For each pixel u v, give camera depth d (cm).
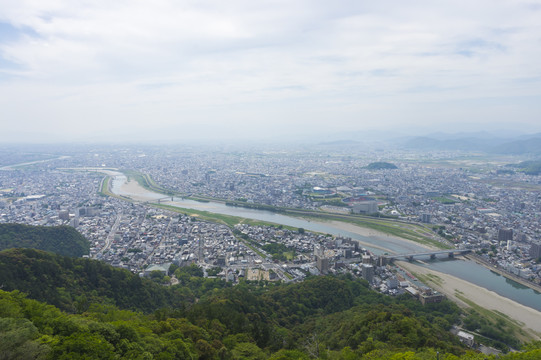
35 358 8594
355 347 15812
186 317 16250
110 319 13450
